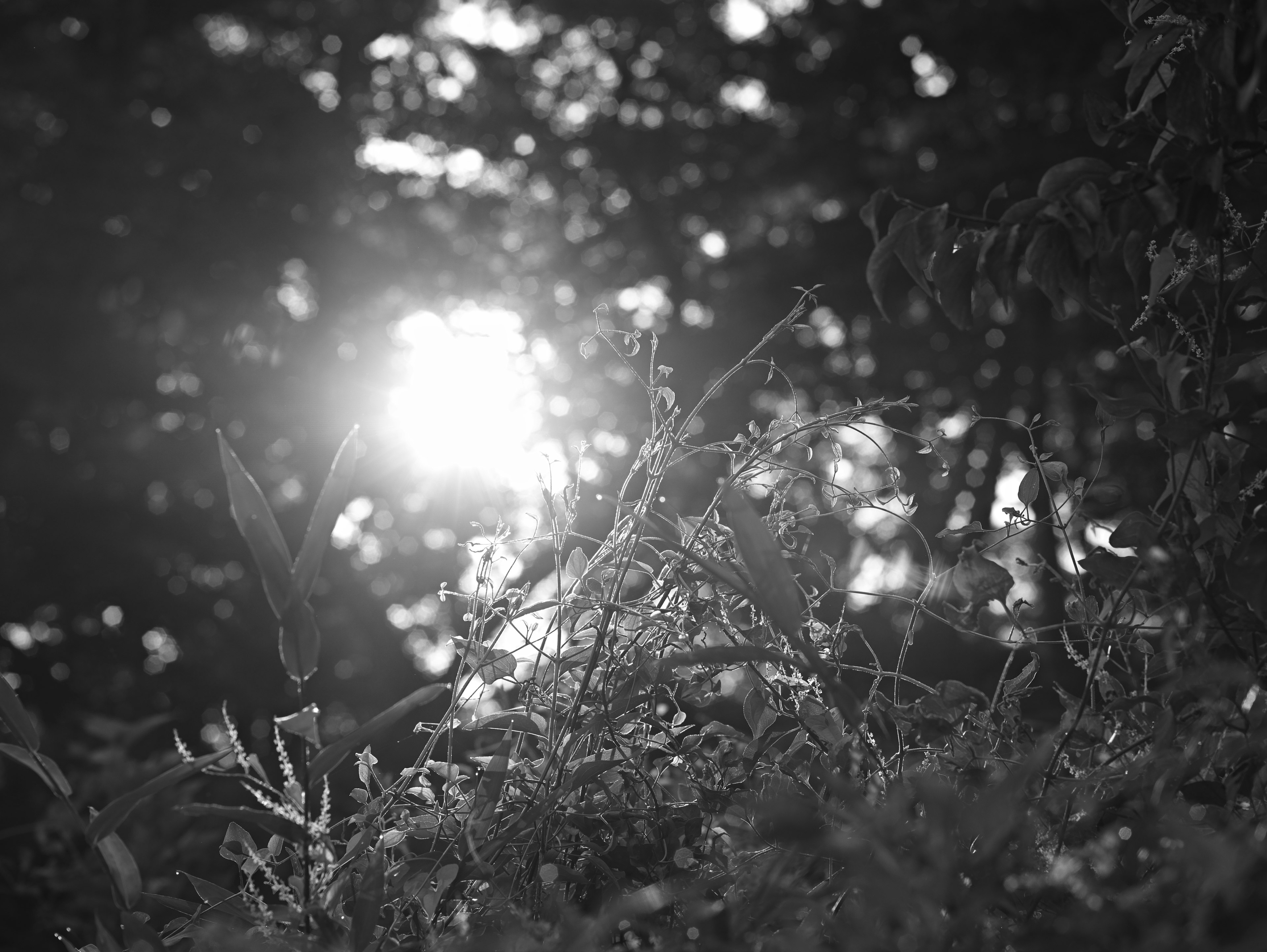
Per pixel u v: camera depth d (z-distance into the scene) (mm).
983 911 995
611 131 19359
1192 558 1402
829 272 16094
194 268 15812
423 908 1363
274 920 1303
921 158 15664
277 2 18000
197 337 16375
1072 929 920
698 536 1524
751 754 1516
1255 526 1419
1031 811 1130
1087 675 1453
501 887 1385
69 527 15664
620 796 1547
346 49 18594
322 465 16562
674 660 1343
